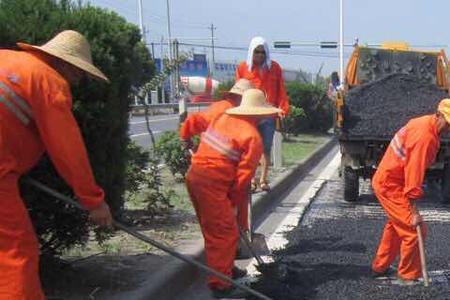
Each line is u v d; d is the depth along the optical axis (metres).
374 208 9.48
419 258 5.55
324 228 7.89
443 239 7.27
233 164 5.36
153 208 7.79
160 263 5.79
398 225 5.47
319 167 14.77
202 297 5.56
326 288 5.49
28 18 4.52
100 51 4.65
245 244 6.26
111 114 4.85
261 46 8.28
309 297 5.31
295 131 20.80
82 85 4.61
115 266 5.65
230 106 6.25
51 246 4.92
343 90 11.27
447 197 9.78
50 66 3.74
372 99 10.23
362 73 12.73
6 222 3.49
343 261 6.34
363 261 6.35
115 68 4.88
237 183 5.37
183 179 10.48
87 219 4.84
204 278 6.16
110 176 5.05
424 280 5.37
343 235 7.50
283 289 5.45
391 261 5.70
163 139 10.38
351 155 9.78
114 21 5.12
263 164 9.58
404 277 5.61
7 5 4.60
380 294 5.29
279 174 11.77
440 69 12.57
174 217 7.95
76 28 4.64
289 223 8.41
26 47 3.72
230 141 5.33
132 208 8.24
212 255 5.39
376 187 5.57
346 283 5.61
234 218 5.44
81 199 3.65
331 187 11.66
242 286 4.70
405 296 5.22
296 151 16.33
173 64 9.14
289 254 6.68
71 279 5.18
